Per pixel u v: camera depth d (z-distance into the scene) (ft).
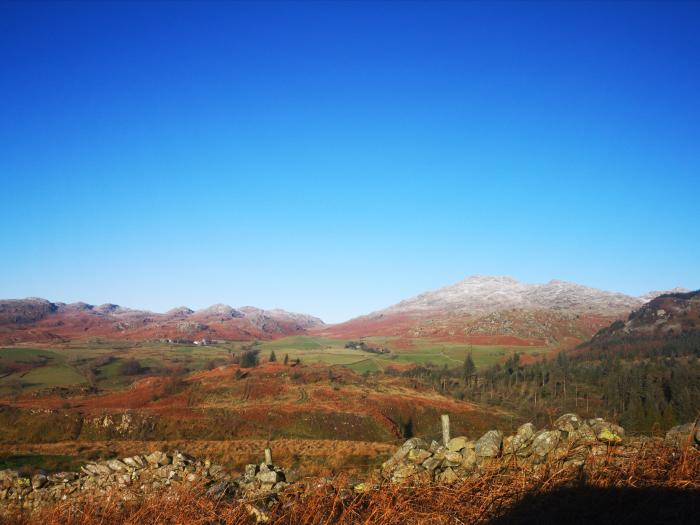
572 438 27.20
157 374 465.47
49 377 442.91
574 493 22.56
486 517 22.95
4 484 45.80
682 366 230.68
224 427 222.28
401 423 242.99
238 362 452.35
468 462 28.50
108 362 532.32
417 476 28.40
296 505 27.99
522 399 205.67
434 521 23.67
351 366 499.51
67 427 211.41
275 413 237.86
